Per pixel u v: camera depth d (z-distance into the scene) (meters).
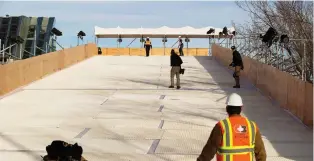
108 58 33.53
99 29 46.12
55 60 24.33
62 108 13.70
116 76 22.36
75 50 29.45
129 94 16.58
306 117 11.34
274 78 15.28
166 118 12.11
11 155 8.49
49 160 3.72
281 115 12.73
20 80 18.61
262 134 10.37
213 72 24.48
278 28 24.91
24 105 14.34
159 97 15.87
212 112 13.05
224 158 4.38
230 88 18.31
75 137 9.92
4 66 16.83
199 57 35.44
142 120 11.83
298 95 12.18
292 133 10.47
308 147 9.14
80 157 3.79
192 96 16.16
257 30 28.84
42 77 21.69
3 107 13.98
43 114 12.75
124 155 8.45
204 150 4.48
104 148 8.97
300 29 21.81
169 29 46.38
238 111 4.48
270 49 20.92
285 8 24.59
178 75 18.09
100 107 13.84
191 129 10.74
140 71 24.80
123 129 10.73
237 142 4.37
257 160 4.51
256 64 18.64
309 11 22.92
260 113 13.05
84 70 25.12
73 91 17.34
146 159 8.17
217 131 4.40
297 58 20.39
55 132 10.44
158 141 9.55
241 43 25.89
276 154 8.61
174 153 8.58
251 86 18.83
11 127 11.02
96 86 18.72
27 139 9.75
